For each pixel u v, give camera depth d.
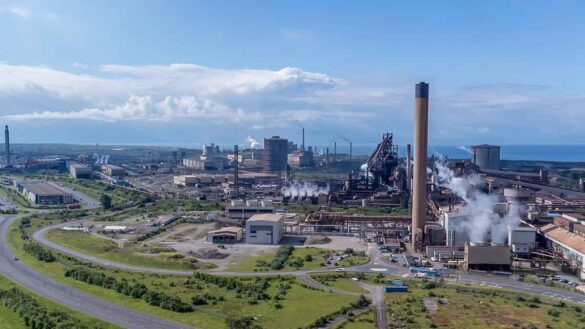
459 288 167.75
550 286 171.38
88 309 146.12
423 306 147.75
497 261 190.88
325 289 167.12
